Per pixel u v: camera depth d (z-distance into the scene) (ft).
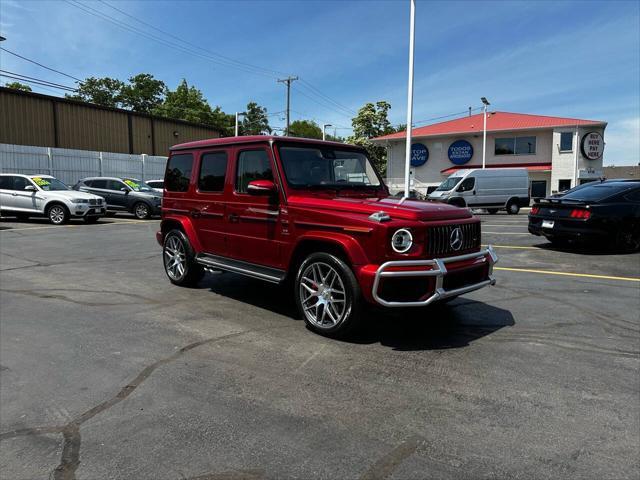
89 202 55.36
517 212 84.64
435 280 13.64
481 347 14.46
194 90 204.95
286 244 16.33
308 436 9.40
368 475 8.14
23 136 86.69
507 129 118.21
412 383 11.88
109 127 104.06
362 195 17.90
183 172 21.84
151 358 13.52
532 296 20.76
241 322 16.90
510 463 8.51
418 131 134.00
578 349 14.32
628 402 10.89
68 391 11.46
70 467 8.46
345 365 13.02
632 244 33.50
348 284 14.28
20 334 15.55
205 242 20.54
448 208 15.40
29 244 37.40
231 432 9.57
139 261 29.73
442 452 8.84
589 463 8.51
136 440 9.31
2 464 8.57
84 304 19.27
